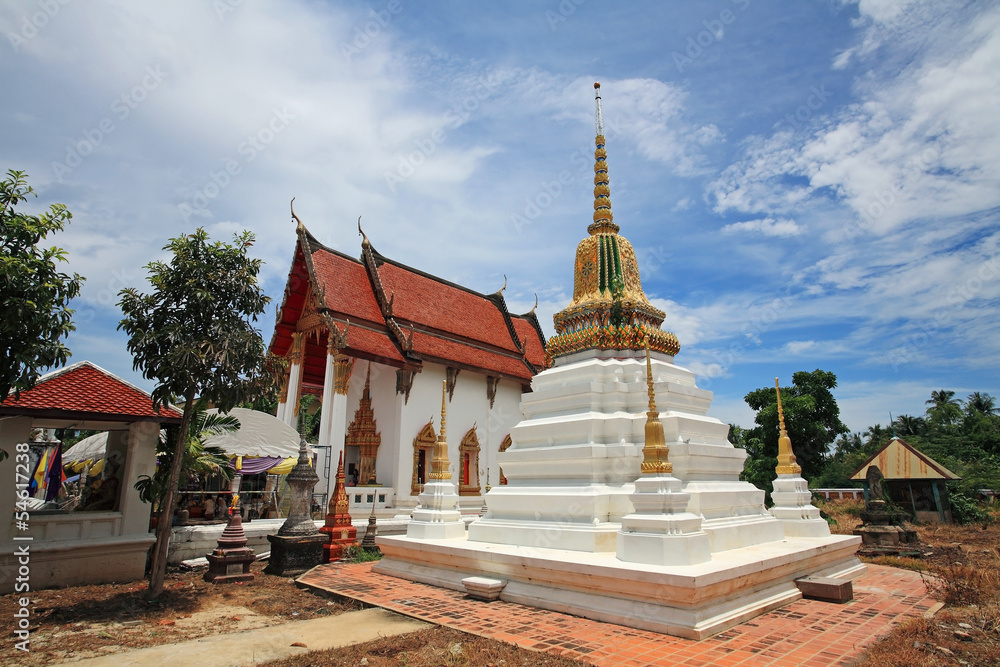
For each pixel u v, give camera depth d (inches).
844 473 2044.8
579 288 566.9
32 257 366.3
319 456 892.6
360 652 273.4
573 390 475.5
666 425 443.8
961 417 2352.4
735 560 348.8
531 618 332.8
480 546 427.5
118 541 495.8
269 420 743.7
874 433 2466.8
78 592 445.4
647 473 362.0
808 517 526.9
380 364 1053.8
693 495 417.4
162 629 336.8
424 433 1007.0
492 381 1159.0
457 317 1210.0
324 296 959.0
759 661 256.5
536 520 435.8
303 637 309.9
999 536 930.1
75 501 767.1
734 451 478.9
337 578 466.6
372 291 1083.3
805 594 388.8
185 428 432.5
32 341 355.3
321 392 1306.6
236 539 483.2
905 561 562.6
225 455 670.5
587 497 408.5
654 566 323.3
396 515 912.9
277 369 460.1
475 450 1104.2
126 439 571.5
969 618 330.0
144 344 401.7
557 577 353.1
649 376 378.3
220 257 440.5
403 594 402.9
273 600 405.7
